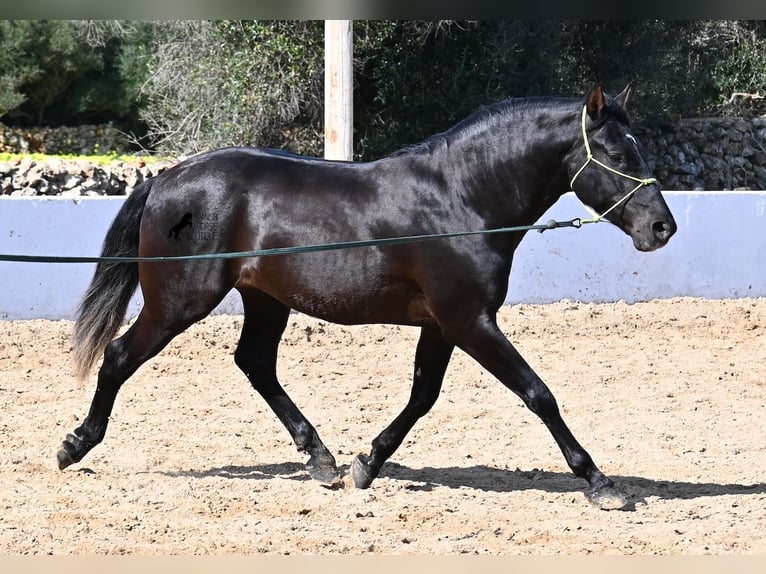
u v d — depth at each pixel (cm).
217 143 2538
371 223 848
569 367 1370
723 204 1677
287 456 997
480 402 1210
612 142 808
